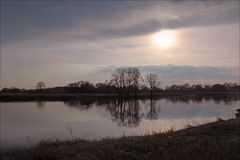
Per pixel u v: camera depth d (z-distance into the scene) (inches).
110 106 2876.5
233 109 2117.4
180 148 457.4
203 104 2898.6
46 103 3435.0
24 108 2652.6
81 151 486.6
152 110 2305.6
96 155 452.1
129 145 511.8
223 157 383.6
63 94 4970.5
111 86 5108.3
